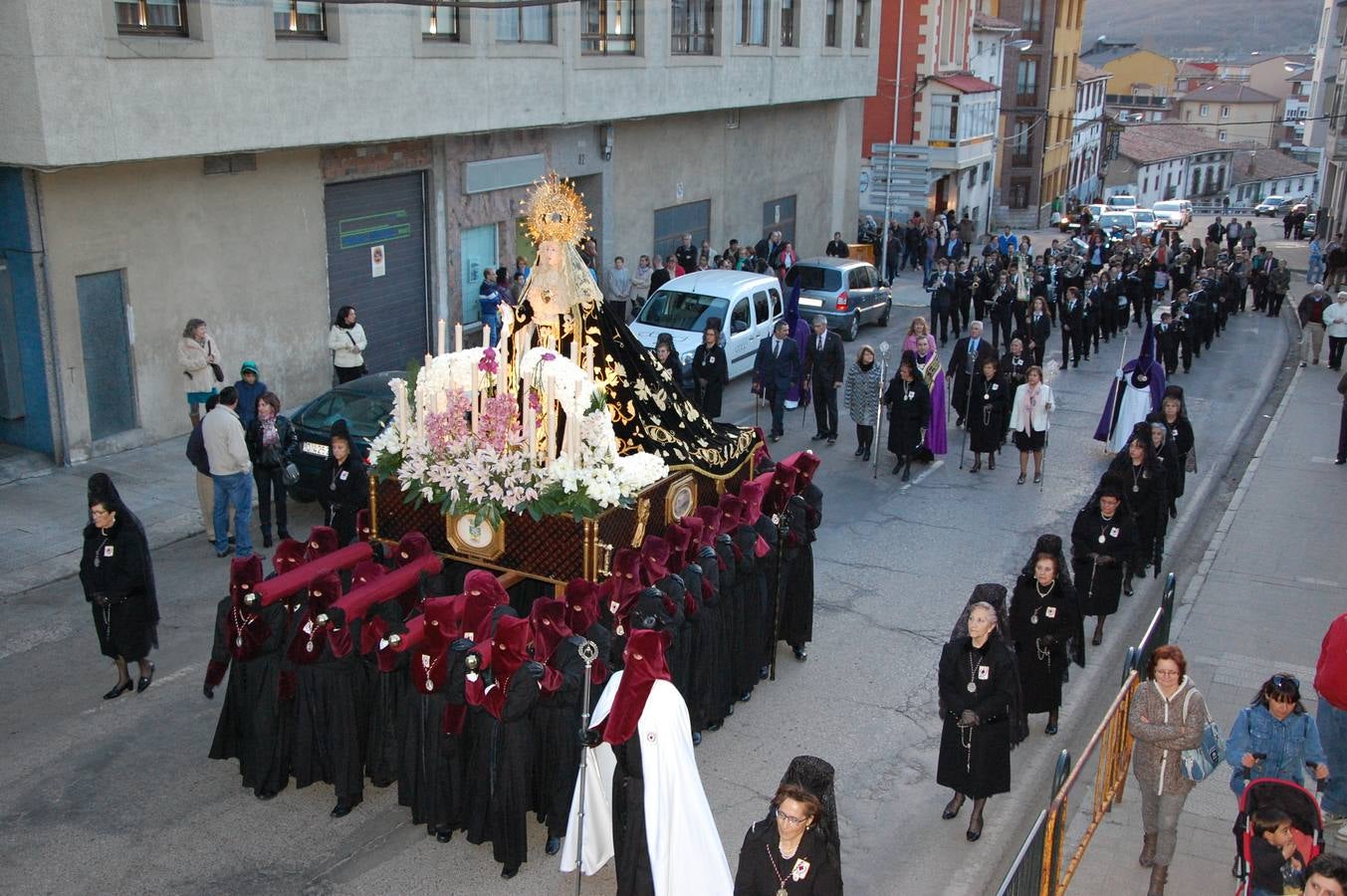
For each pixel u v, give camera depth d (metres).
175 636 9.99
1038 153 60.88
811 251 32.97
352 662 7.44
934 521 13.84
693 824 6.38
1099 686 9.98
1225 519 14.34
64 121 12.41
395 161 18.06
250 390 13.15
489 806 7.07
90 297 13.98
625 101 21.94
